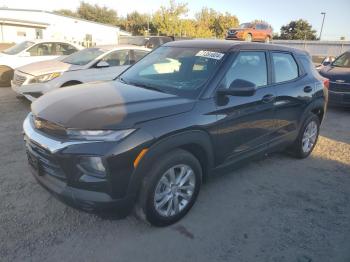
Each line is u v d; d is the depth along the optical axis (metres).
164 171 3.10
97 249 2.98
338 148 6.03
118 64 8.29
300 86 4.82
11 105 7.91
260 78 4.18
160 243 3.10
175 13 42.03
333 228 3.51
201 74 3.71
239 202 3.90
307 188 4.37
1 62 10.23
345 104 8.78
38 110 3.26
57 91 3.73
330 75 9.03
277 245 3.19
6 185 3.96
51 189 2.99
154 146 2.96
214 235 3.27
